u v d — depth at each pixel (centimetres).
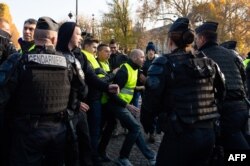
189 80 321
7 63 310
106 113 566
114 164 564
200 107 322
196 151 323
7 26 450
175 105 322
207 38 414
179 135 320
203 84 327
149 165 555
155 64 332
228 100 400
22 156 307
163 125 328
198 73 321
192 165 329
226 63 405
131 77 545
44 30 322
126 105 525
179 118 319
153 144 682
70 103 349
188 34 334
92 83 441
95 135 539
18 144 309
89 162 448
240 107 406
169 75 323
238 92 404
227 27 4994
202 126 326
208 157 337
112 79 541
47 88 310
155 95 325
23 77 305
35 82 305
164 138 333
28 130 307
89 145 449
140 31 4569
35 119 308
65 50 392
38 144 308
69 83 335
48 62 311
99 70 536
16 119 312
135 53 548
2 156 328
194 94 321
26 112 307
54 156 326
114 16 3966
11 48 445
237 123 404
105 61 643
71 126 340
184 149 321
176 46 340
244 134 426
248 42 5053
